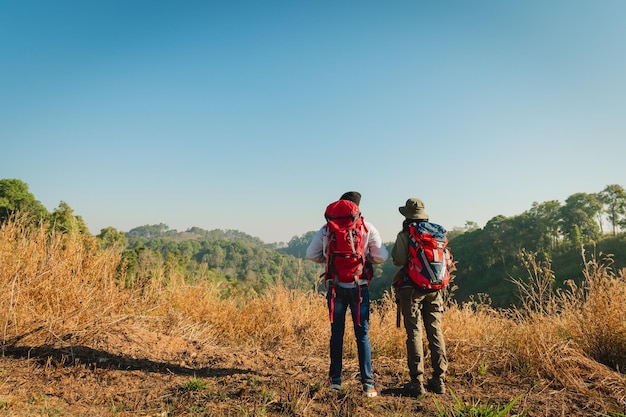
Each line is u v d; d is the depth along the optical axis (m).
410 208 3.87
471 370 4.36
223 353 4.74
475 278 123.25
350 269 3.51
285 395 3.38
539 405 3.40
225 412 2.98
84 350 4.11
